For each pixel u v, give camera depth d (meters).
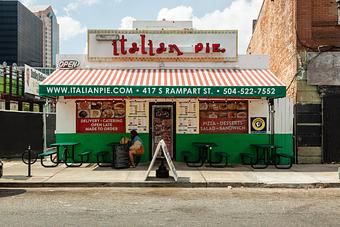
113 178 11.92
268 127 15.67
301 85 15.75
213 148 15.69
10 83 23.92
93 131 15.68
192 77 14.95
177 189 10.93
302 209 8.38
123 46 16.00
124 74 15.27
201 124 15.73
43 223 7.09
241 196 9.93
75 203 8.95
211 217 7.61
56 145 14.28
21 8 145.62
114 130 15.71
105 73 15.40
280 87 13.95
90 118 15.70
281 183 11.30
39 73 27.62
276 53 19.73
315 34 15.76
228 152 15.67
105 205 8.74
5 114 16.95
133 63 16.09
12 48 141.75
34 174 12.69
